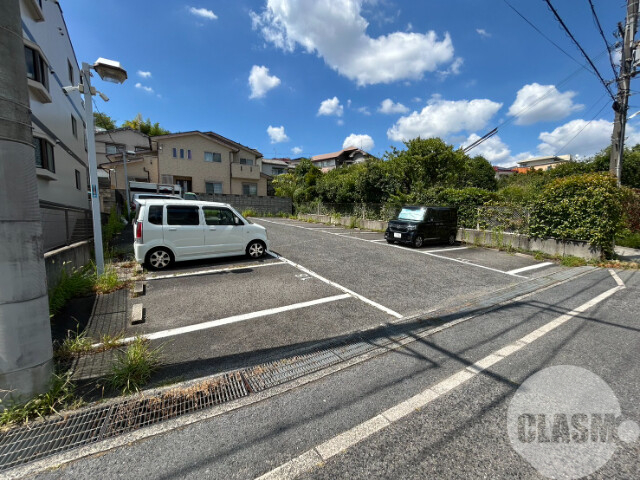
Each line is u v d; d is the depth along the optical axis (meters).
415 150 15.50
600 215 7.62
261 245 7.39
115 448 1.83
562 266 7.39
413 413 2.12
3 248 1.97
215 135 27.12
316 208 20.11
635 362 2.80
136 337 3.08
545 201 8.68
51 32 8.82
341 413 2.13
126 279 5.43
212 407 2.21
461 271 6.64
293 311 4.14
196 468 1.67
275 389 2.43
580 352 3.00
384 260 7.55
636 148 21.16
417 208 10.39
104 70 4.99
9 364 2.03
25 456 1.77
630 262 7.46
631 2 8.27
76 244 5.93
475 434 1.92
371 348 3.13
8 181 1.97
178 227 6.30
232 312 4.07
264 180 27.56
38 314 2.15
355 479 1.60
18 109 2.02
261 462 1.72
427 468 1.67
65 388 2.27
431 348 3.12
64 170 9.95
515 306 4.43
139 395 2.33
